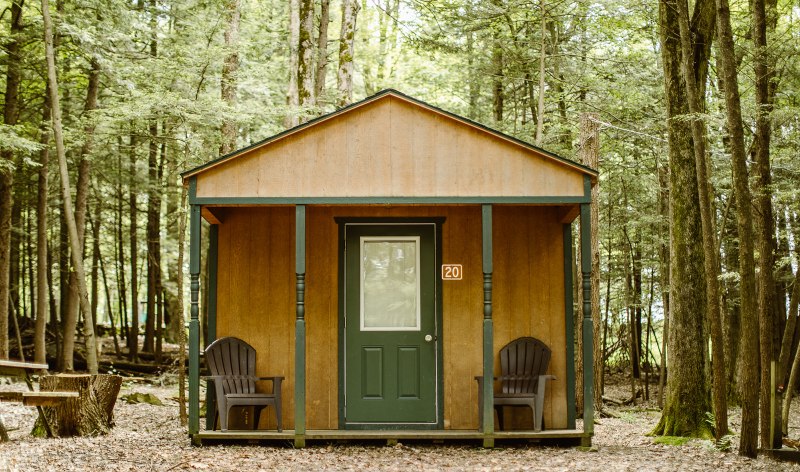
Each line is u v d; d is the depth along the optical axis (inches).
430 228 338.3
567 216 327.6
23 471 249.4
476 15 619.5
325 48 689.0
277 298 335.6
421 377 331.6
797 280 358.0
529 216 339.3
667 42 370.6
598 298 510.3
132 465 263.0
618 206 632.4
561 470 260.8
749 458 292.5
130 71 515.5
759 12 350.3
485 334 306.2
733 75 285.1
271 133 679.1
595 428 427.8
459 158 310.5
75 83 685.9
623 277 676.7
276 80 786.8
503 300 335.0
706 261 316.2
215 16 630.5
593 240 506.9
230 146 525.3
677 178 366.9
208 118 442.3
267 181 309.4
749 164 504.4
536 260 337.1
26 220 799.7
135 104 430.9
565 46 684.7
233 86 535.8
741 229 287.4
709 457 294.5
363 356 332.5
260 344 333.1
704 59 374.0
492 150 310.5
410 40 668.1
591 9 620.4
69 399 332.2
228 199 308.0
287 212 339.9
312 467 266.1
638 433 393.7
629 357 743.7
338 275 335.9
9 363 297.1
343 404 329.4
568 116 697.0
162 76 460.1
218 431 311.7
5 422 368.5
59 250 749.9
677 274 365.7
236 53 489.1
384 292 335.9
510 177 309.4
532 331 333.4
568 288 335.0
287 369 331.9
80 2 576.4
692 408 356.8
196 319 307.9
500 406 325.4
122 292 788.6
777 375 301.6
